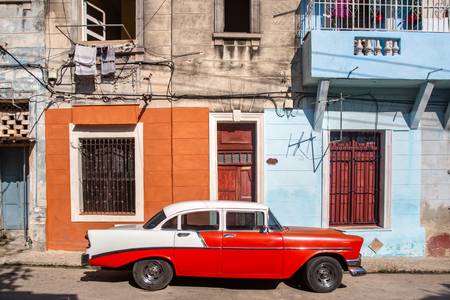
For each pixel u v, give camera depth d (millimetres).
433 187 9438
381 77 8453
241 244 6578
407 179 9391
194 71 9195
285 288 6973
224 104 9195
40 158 9266
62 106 9281
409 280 7684
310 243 6684
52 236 9266
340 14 9227
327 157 9258
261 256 6594
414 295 6746
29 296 6328
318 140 9266
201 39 9203
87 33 9766
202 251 6551
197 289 6793
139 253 6559
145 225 6832
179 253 6551
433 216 9438
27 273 7664
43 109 9250
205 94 9188
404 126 9367
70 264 8156
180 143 9148
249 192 9508
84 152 9359
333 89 9211
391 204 9336
